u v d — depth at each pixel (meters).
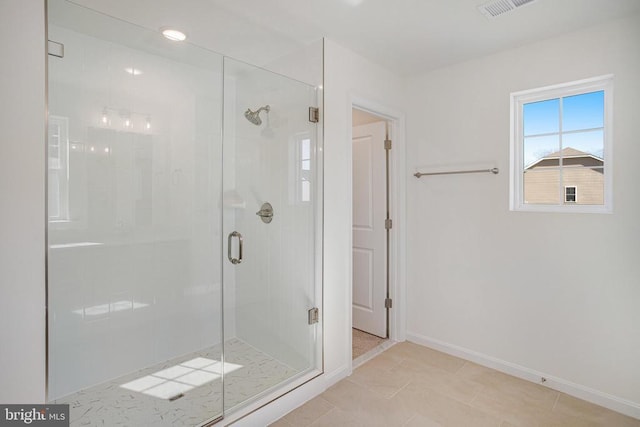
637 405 2.00
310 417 2.02
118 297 2.20
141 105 2.26
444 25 2.12
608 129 2.15
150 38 2.11
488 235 2.61
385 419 2.00
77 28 1.90
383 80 2.82
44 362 1.24
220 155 2.53
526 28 2.17
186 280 2.48
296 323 2.37
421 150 2.99
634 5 1.89
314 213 2.37
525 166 2.51
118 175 2.19
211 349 2.45
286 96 2.42
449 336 2.86
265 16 2.01
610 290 2.09
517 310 2.48
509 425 1.94
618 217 2.06
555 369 2.31
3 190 1.14
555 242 2.30
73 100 1.96
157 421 1.82
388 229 3.14
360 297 3.36
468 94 2.69
